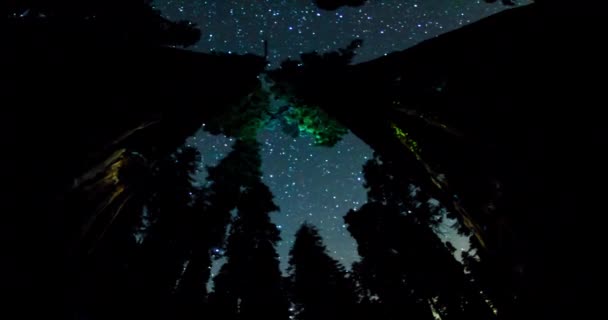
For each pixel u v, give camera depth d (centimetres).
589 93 529
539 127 572
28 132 512
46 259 507
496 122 633
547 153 556
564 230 519
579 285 485
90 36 661
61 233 539
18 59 552
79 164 560
